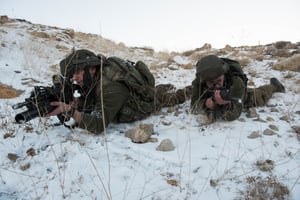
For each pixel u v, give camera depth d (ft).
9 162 8.11
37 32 29.19
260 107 13.08
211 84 10.46
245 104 12.21
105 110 9.64
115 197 6.76
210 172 7.60
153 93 11.37
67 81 9.66
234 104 10.44
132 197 6.73
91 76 9.94
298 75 20.07
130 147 8.95
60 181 6.93
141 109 10.87
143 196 6.75
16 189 7.13
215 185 7.11
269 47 32.24
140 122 11.00
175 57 29.63
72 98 9.77
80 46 29.04
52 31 31.55
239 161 8.07
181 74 22.77
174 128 10.52
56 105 9.01
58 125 10.39
